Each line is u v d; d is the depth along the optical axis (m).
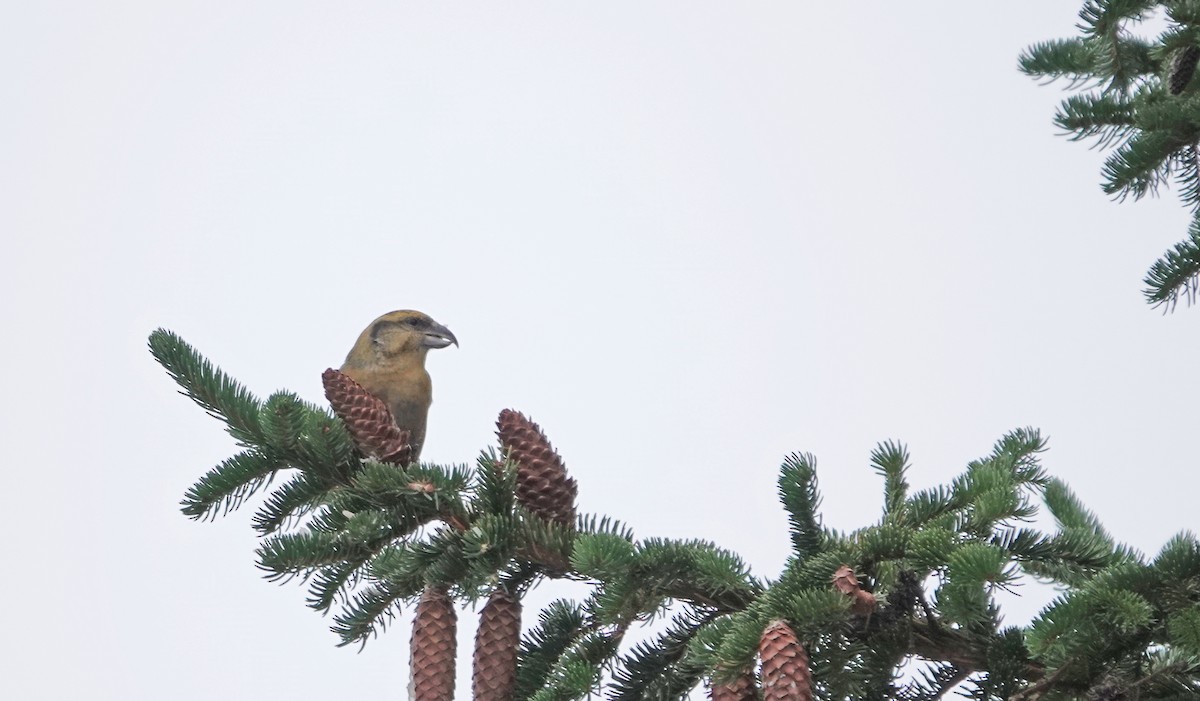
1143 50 11.26
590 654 8.59
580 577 8.80
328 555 9.00
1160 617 7.58
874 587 7.99
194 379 9.52
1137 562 8.09
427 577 8.68
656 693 8.41
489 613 8.69
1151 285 9.67
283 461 9.50
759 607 7.67
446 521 9.21
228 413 9.52
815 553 8.58
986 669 8.11
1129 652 7.65
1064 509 10.74
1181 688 7.70
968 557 7.24
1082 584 8.25
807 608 7.45
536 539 8.70
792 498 8.72
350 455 9.47
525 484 9.12
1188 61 10.52
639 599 8.26
